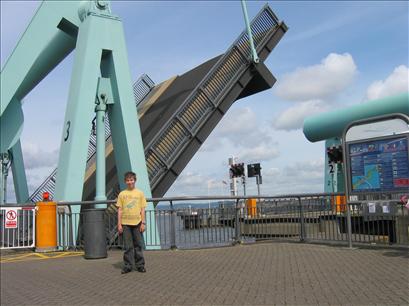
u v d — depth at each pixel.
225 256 10.17
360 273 7.39
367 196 10.59
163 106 20.52
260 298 6.08
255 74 18.91
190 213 12.36
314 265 8.38
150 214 12.54
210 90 17.61
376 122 10.04
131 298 6.50
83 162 13.48
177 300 6.22
